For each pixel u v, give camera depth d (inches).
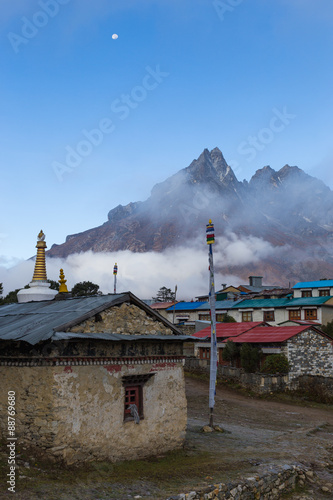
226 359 1600.6
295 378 1448.1
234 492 550.9
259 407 1231.5
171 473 579.5
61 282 792.9
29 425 562.3
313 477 669.9
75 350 577.9
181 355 717.3
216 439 806.5
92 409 583.2
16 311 755.4
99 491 494.6
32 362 570.9
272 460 680.4
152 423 655.8
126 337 623.2
